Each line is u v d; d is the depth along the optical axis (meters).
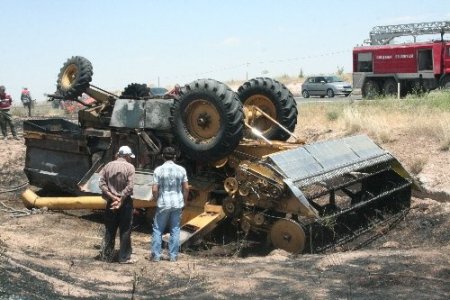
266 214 9.29
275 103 11.06
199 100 9.76
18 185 15.20
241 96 11.42
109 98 11.88
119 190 8.40
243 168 9.24
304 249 8.91
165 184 8.62
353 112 15.80
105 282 7.16
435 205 10.34
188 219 10.26
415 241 9.57
